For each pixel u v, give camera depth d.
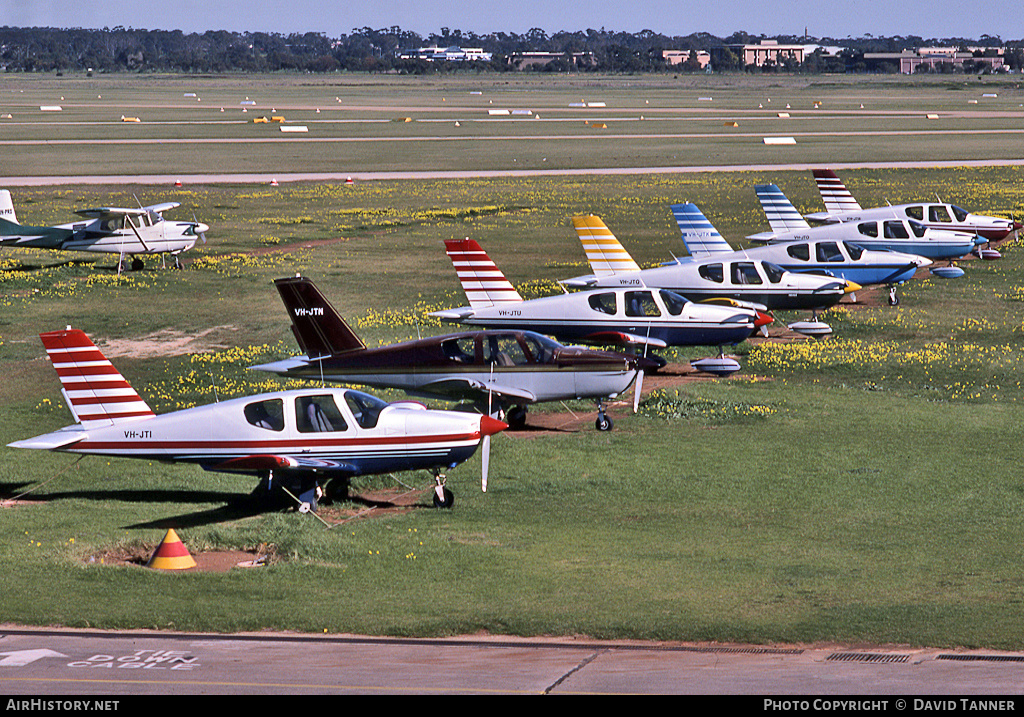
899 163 197.25
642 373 52.03
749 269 72.62
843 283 72.44
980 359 65.12
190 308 84.31
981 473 42.62
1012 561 32.62
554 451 46.50
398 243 119.44
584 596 29.58
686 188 167.00
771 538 35.12
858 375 61.97
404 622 27.36
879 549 33.94
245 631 27.08
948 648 25.48
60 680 23.03
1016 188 158.12
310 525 35.94
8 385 60.88
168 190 164.25
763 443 47.50
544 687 22.39
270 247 116.62
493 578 31.23
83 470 43.62
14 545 34.06
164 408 55.03
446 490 39.06
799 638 26.11
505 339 50.88
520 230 129.25
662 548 34.16
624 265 75.12
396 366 51.19
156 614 27.91
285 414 38.84
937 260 97.88
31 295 89.69
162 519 37.19
